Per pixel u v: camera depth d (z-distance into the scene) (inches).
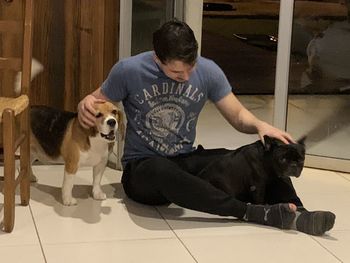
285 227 89.9
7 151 84.0
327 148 127.6
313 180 117.0
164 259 79.5
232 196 91.8
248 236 87.4
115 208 97.0
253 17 206.7
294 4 121.7
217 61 203.3
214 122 157.8
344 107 137.0
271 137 91.0
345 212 99.7
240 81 190.1
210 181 91.7
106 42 115.2
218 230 89.3
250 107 171.0
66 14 116.6
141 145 95.4
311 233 88.5
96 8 111.7
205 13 203.9
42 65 118.6
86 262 77.7
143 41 116.3
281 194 93.7
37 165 118.6
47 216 92.6
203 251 82.3
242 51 205.8
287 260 80.8
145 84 92.1
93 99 92.4
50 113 100.7
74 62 118.6
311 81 132.8
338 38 134.3
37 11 116.4
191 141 97.7
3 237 84.4
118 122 93.7
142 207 97.7
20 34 94.7
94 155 96.0
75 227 88.8
